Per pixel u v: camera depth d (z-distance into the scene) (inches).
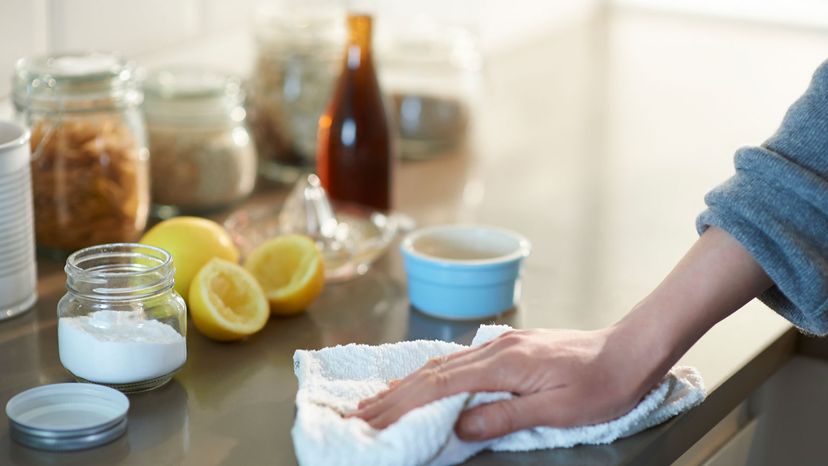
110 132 51.1
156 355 43.9
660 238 55.5
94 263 45.0
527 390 41.8
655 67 78.2
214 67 62.1
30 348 46.3
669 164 63.3
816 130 42.3
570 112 69.9
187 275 48.1
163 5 59.0
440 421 40.4
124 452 41.6
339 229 52.4
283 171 60.1
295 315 48.9
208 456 41.6
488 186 60.2
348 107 54.5
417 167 62.2
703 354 46.8
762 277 42.7
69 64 51.6
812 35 88.4
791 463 51.3
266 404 43.9
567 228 56.1
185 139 54.4
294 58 58.6
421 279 48.9
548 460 41.6
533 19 82.4
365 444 40.2
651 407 42.4
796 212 42.0
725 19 93.0
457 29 64.6
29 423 41.9
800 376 50.3
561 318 49.1
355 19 54.0
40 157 50.3
